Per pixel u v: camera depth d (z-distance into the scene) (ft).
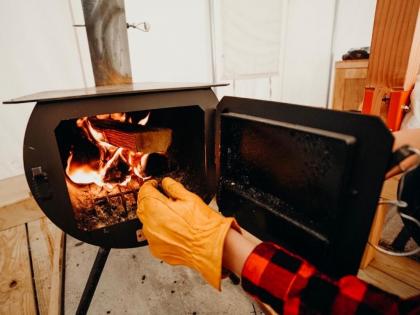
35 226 4.01
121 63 3.21
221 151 1.96
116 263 3.49
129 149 2.66
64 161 2.64
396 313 1.10
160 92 2.15
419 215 1.67
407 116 2.53
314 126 1.28
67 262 3.53
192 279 3.22
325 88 8.46
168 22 5.34
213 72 6.24
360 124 1.08
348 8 7.50
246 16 6.09
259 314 2.75
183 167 3.14
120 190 2.80
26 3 4.00
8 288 2.88
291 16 7.02
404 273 2.88
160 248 1.83
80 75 4.70
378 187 1.07
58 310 2.60
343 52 8.06
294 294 1.25
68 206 2.07
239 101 1.73
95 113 1.98
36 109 1.80
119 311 2.80
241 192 1.87
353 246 1.24
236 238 1.51
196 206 1.82
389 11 2.30
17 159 4.47
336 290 1.20
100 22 2.98
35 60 4.25
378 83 2.53
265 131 1.55
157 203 1.88
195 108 2.56
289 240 1.60
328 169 1.22
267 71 6.91
